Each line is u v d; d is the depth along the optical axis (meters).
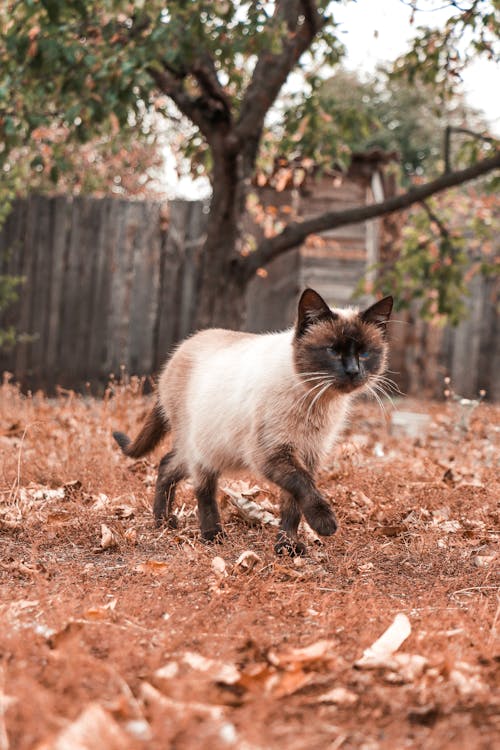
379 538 4.79
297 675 2.51
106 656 2.71
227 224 9.88
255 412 4.30
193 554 4.14
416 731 2.25
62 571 3.84
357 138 10.88
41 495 5.37
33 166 9.34
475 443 7.88
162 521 4.97
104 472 5.93
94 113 8.24
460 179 9.62
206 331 5.27
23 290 13.48
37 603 3.21
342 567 4.10
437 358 14.89
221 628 3.03
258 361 4.48
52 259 13.46
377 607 3.42
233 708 2.33
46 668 2.51
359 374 4.34
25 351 13.52
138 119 8.69
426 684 2.52
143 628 2.98
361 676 2.61
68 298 13.49
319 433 4.45
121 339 13.45
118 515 5.05
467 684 2.50
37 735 2.05
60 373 13.52
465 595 3.77
